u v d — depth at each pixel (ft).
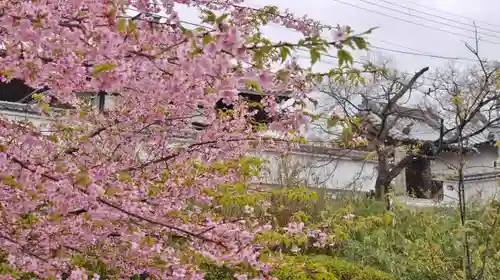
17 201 9.14
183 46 7.23
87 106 13.64
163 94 8.80
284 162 33.27
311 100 9.66
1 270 10.67
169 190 11.31
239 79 7.36
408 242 26.96
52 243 10.14
